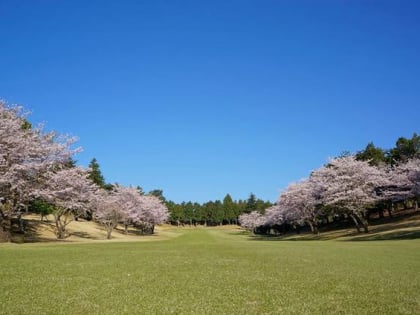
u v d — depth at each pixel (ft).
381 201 237.04
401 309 33.68
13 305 34.04
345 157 219.20
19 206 137.69
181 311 32.55
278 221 350.43
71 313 31.60
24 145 129.90
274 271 56.49
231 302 35.99
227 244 131.95
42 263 64.34
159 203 374.63
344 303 35.78
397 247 108.27
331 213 243.81
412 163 181.57
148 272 54.60
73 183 149.38
